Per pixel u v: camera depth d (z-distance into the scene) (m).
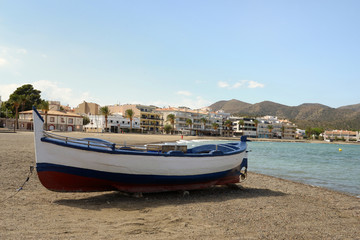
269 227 7.27
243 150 12.40
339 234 7.12
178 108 142.88
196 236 6.20
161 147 11.25
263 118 174.50
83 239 5.64
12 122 84.12
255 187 13.97
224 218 7.83
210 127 146.88
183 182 10.62
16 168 14.06
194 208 8.78
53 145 8.62
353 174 22.86
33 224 6.37
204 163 10.90
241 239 6.22
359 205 11.12
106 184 9.48
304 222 8.00
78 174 8.98
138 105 128.25
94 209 8.15
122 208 8.44
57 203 8.53
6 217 6.72
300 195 12.48
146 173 9.77
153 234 6.19
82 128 99.75
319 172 23.66
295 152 56.69
